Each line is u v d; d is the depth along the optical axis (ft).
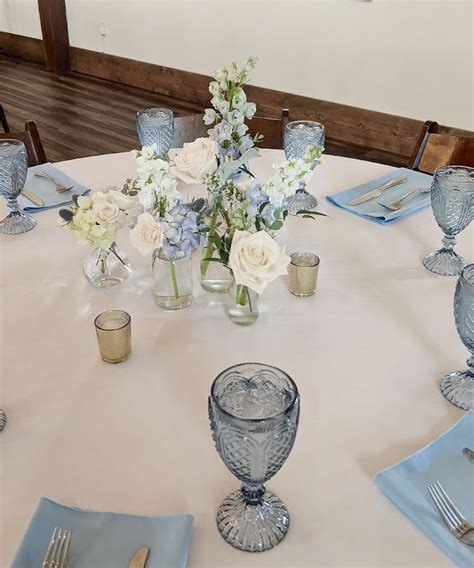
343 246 4.50
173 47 16.93
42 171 5.51
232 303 3.59
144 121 5.41
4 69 20.17
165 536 2.35
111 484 2.64
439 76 12.16
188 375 3.26
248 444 2.19
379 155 13.48
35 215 4.87
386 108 13.26
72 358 3.38
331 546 2.38
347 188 5.40
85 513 2.47
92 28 18.78
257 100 15.52
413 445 2.83
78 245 4.49
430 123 6.10
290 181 3.20
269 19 14.40
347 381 3.21
